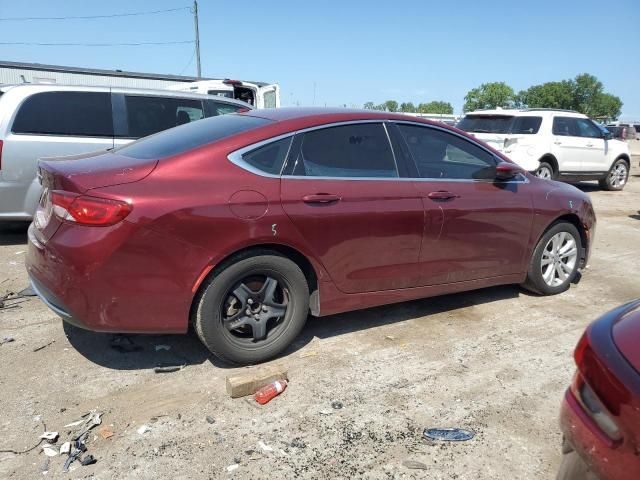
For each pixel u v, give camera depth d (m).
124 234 2.90
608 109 92.38
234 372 3.41
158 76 21.39
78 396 3.09
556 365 3.67
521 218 4.50
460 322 4.34
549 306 4.79
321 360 3.61
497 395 3.26
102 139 6.29
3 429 2.76
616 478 1.60
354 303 3.77
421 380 3.40
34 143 5.84
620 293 5.25
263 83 22.00
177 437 2.75
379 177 3.78
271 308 3.45
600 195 12.73
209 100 7.31
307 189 3.42
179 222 2.99
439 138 4.21
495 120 11.80
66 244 2.92
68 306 2.97
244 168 3.28
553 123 11.69
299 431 2.83
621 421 1.61
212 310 3.21
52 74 19.11
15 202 5.82
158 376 3.34
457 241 4.13
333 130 3.68
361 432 2.84
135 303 3.00
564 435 1.83
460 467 2.61
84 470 2.49
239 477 2.48
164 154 3.29
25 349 3.62
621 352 1.73
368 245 3.68
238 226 3.14
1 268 5.30
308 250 3.43
